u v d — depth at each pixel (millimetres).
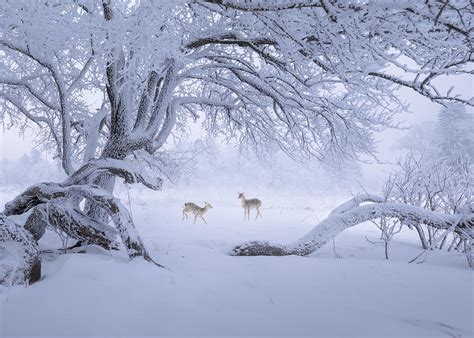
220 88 9703
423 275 4805
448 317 3188
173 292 3504
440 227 6539
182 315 2928
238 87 8789
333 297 3699
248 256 5957
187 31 5895
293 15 4746
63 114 6352
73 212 5156
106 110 7562
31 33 4277
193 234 8859
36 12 3971
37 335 2439
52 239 6508
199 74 7801
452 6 3385
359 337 2619
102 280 3545
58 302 3029
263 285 4098
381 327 2848
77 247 5426
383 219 6633
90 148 6992
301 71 6578
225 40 6027
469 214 6406
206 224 11336
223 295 3574
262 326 2768
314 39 5020
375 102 6359
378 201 8203
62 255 4547
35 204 5559
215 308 3150
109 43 4199
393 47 4684
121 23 4113
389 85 6105
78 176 5469
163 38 4270
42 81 8703
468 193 7746
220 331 2631
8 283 3588
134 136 6332
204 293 3586
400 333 2740
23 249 3828
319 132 8141
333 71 5570
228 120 9898
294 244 6355
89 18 4207
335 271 4914
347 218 6617
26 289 3424
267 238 8695
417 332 2775
